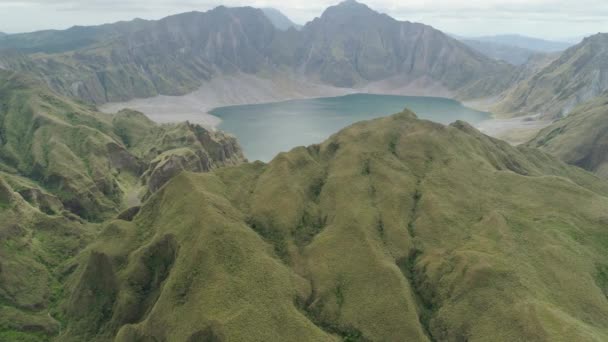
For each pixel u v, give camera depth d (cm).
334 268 12788
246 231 13312
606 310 11169
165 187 15675
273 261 12638
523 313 10575
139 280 13412
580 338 9756
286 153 16962
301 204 14950
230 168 16612
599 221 14088
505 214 14325
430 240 13675
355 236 13475
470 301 11462
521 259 12306
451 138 18175
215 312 10994
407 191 15262
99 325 13200
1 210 17262
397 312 11462
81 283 14188
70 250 18075
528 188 15712
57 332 13612
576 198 15075
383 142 17438
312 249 13438
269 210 14538
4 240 16212
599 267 12512
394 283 12044
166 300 11738
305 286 12438
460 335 11044
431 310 11994
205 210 13575
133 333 11725
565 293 11488
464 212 14588
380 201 14912
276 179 15662
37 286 15312
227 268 12069
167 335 11100
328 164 16900
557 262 12306
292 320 11119
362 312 11688
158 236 13788
